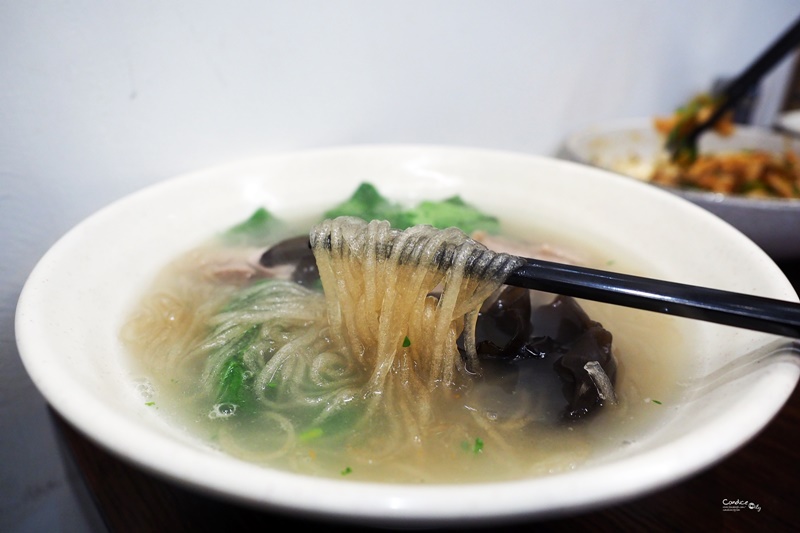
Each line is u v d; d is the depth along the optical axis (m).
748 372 0.16
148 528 0.18
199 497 0.18
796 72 0.61
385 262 0.18
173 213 0.25
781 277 0.18
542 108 0.39
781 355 0.15
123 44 0.23
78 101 0.23
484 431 0.18
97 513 0.21
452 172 0.30
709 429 0.14
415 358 0.19
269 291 0.22
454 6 0.31
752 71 0.38
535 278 0.17
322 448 0.17
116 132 0.24
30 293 0.17
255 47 0.26
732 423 0.14
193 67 0.25
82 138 0.23
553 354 0.20
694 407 0.17
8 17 0.21
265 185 0.27
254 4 0.25
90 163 0.24
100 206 0.25
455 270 0.18
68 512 0.26
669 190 0.29
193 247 0.25
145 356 0.19
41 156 0.23
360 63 0.29
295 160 0.28
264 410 0.18
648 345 0.20
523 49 0.36
